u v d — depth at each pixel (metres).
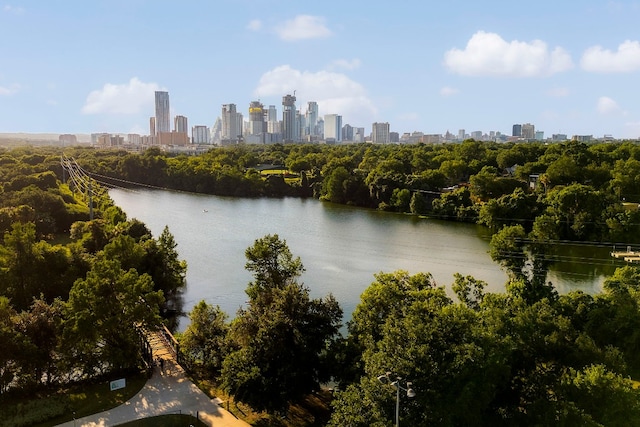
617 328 46.97
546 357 40.97
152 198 188.38
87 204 143.62
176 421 41.16
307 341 42.72
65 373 46.78
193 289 86.19
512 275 68.94
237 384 40.91
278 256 55.56
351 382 42.00
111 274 48.22
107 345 48.22
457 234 125.56
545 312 43.84
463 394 32.62
